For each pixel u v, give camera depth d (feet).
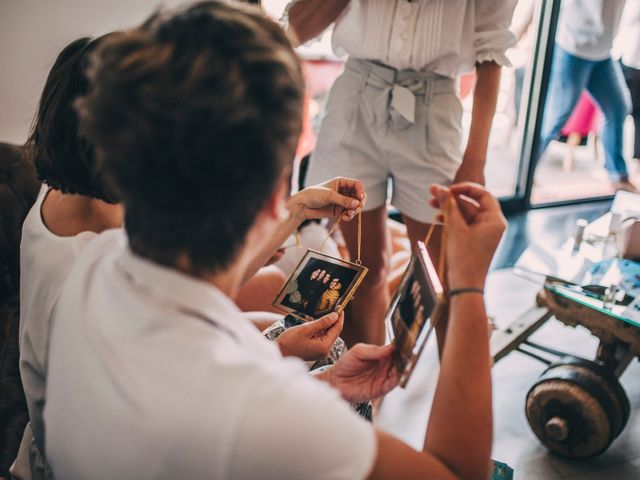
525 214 13.65
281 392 1.86
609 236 7.52
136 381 1.91
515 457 6.84
